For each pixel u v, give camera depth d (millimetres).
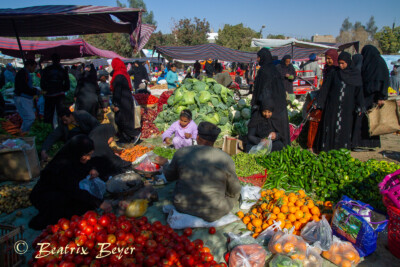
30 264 2764
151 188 4168
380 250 3102
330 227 3078
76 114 5145
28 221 3754
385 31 49156
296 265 2652
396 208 2859
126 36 39281
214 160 3361
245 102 8289
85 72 7797
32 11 5051
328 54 6090
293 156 4551
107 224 2824
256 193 3908
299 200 3484
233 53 13734
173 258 2641
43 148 4871
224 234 3385
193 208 3406
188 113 5590
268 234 3123
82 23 6430
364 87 5961
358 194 3828
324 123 6008
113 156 5008
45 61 15984
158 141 7598
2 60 28547
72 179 3482
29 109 7375
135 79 17219
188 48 13391
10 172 4883
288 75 9797
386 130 5863
